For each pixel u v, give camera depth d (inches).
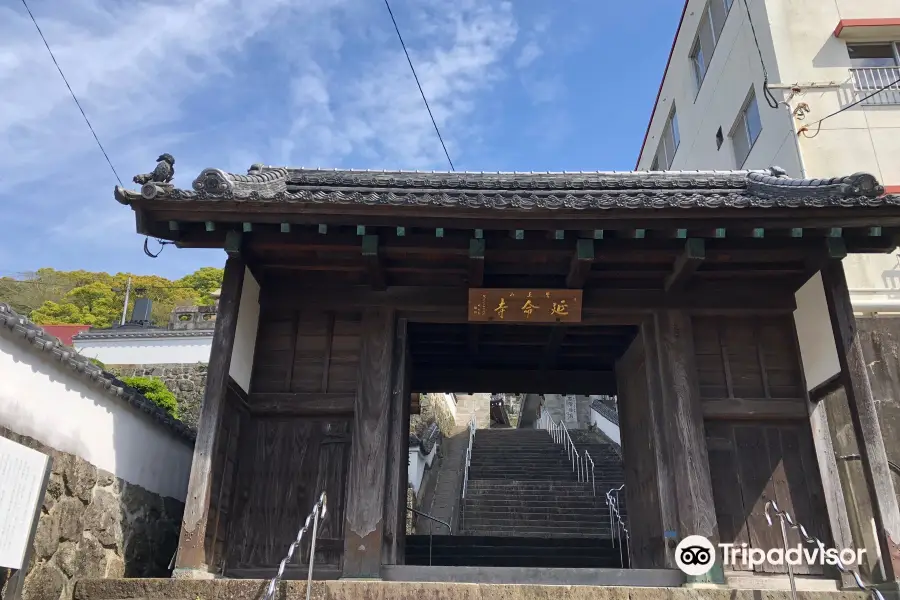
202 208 263.6
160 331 749.3
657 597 233.3
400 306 318.3
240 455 300.2
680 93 763.4
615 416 887.1
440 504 665.6
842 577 279.3
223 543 281.1
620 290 322.3
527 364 450.3
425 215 266.1
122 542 286.7
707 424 308.3
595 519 601.9
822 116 492.7
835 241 282.4
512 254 295.3
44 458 224.8
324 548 286.0
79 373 252.2
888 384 376.2
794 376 316.5
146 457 314.0
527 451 840.9
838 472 302.5
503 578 267.4
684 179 306.8
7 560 203.6
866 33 512.7
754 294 321.4
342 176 301.1
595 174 317.7
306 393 309.3
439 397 1011.9
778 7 535.5
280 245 290.5
